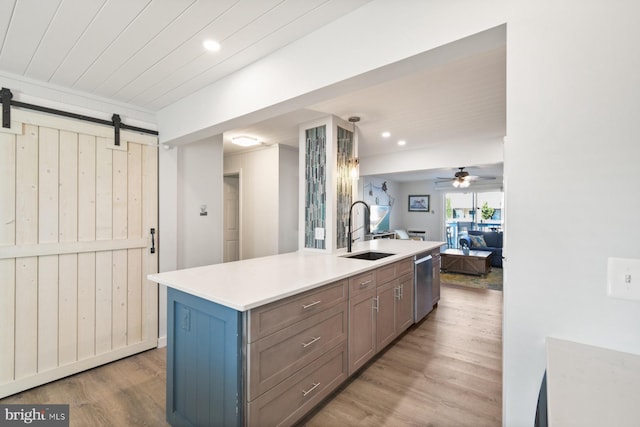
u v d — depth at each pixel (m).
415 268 3.17
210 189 3.27
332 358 1.93
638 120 0.87
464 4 1.15
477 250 7.22
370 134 3.81
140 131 2.70
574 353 0.87
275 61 1.82
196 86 2.32
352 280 2.13
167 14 1.47
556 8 0.97
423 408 1.92
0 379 2.05
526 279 1.01
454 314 3.70
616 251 0.89
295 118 3.11
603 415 0.60
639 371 0.77
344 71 1.50
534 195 0.99
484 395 2.05
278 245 4.32
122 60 1.93
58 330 2.29
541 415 0.88
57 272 2.29
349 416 1.85
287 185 4.47
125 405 1.98
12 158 2.08
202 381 1.59
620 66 0.89
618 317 0.89
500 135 3.88
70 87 2.32
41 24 1.55
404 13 1.31
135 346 2.69
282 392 1.58
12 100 2.07
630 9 0.88
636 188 0.87
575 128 0.94
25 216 2.14
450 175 7.12
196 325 1.63
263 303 1.43
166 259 2.87
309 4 1.41
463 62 2.03
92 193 2.45
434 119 3.21
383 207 7.73
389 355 2.63
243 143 3.91
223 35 1.66
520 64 1.02
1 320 2.05
